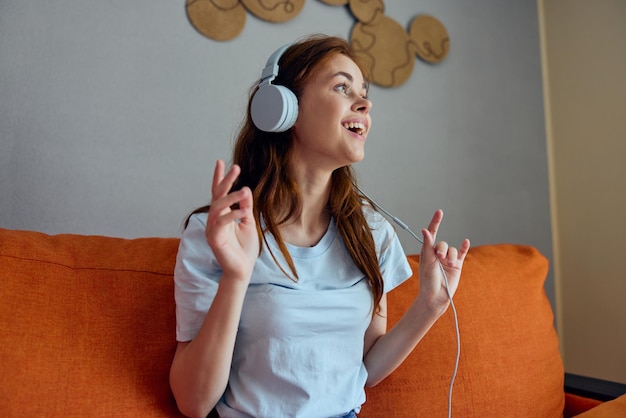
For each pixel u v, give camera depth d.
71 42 1.46
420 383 1.16
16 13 1.40
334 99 1.00
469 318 1.26
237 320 0.85
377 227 1.19
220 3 1.68
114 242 1.08
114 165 1.50
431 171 2.07
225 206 0.77
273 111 0.98
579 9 2.30
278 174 1.06
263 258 0.99
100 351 0.92
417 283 1.29
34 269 0.93
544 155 2.37
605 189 2.17
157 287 1.02
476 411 1.18
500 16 2.34
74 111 1.45
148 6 1.58
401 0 2.09
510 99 2.31
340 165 1.05
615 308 2.11
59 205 1.42
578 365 2.22
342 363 1.00
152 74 1.57
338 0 1.92
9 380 0.82
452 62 2.18
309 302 0.97
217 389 0.88
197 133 1.63
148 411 0.91
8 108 1.37
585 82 2.26
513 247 1.53
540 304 1.40
